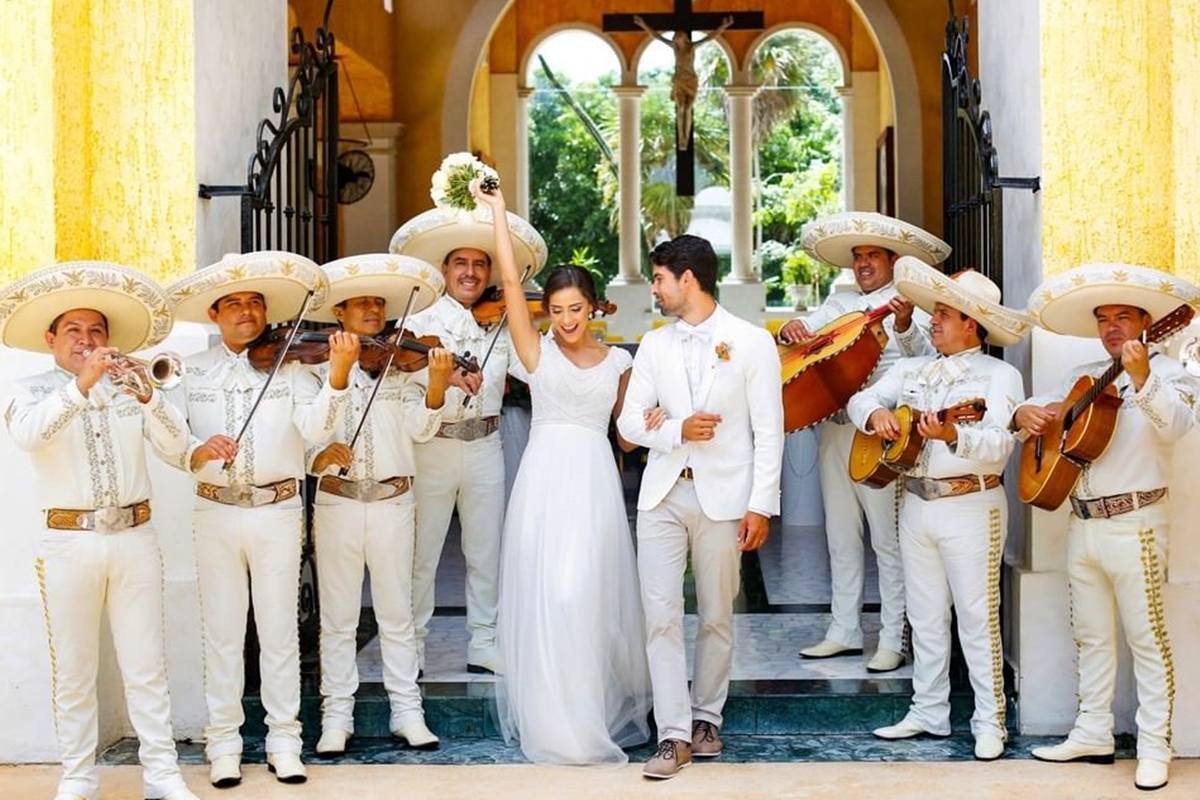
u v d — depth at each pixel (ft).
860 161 52.49
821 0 52.75
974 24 39.58
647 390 15.74
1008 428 15.61
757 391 15.38
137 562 14.28
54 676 14.33
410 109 43.29
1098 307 14.97
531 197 84.89
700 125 84.79
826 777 15.24
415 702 16.49
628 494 33.17
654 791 14.82
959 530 15.90
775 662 18.53
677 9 47.14
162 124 17.54
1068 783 15.07
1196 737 16.42
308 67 19.85
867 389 16.87
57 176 16.88
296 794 14.85
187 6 17.46
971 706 16.96
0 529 16.79
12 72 16.74
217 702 15.23
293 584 15.34
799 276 82.17
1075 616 15.75
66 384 14.06
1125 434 15.07
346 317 16.49
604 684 15.98
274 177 21.02
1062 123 17.17
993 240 17.31
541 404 16.42
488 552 18.25
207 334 17.19
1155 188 17.15
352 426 16.05
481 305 18.26
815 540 27.84
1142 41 17.15
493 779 15.28
